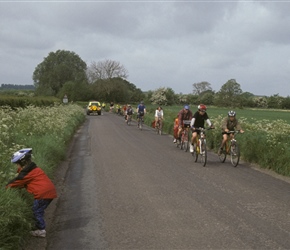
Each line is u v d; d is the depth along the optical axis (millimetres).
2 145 8844
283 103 113375
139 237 5512
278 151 11391
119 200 7711
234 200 7609
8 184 5703
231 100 112750
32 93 113562
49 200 5699
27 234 5480
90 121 41375
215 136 16344
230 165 12328
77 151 15812
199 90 150875
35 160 9359
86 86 107312
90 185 9234
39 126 15367
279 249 4988
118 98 109625
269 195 8047
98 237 5570
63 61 120750
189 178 9961
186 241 5305
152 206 7203
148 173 10703
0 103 27969
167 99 107938
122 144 18500
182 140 16500
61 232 5855
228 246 5098
